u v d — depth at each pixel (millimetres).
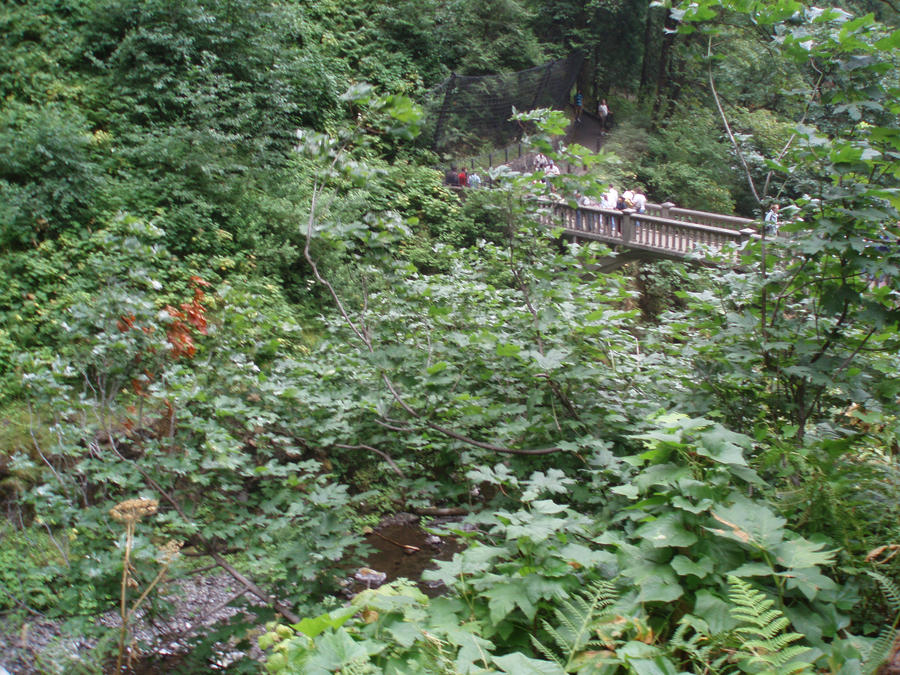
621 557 2084
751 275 3629
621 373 3998
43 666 4113
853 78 3156
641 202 17047
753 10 3348
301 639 1837
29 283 10406
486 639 2039
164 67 14422
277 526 3254
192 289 10641
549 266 4395
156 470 3650
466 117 20984
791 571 1913
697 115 27234
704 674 1791
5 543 5695
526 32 25766
